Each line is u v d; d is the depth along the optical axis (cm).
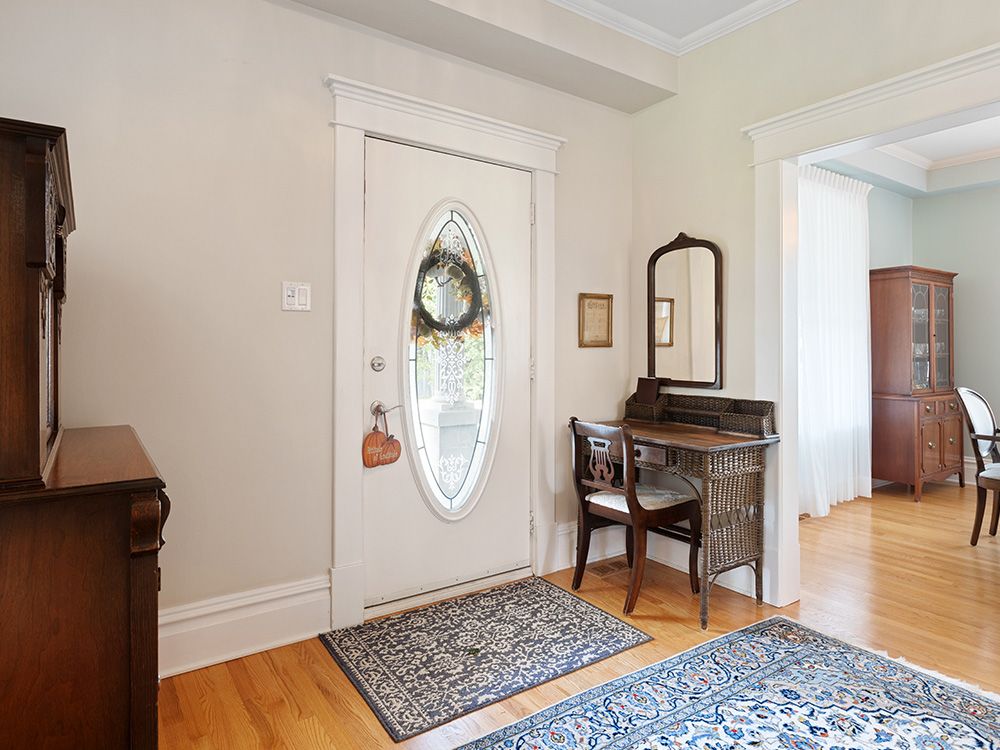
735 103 296
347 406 250
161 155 212
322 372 246
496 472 297
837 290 458
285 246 237
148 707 112
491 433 294
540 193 307
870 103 245
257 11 230
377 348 261
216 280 223
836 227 457
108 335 204
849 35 254
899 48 239
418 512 273
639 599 281
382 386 263
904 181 498
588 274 331
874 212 514
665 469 270
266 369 233
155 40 211
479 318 293
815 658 226
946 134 447
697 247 309
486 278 293
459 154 281
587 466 310
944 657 227
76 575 108
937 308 497
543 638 241
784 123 272
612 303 341
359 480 254
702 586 252
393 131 259
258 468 232
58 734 108
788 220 279
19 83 191
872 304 496
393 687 206
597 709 194
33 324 104
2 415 103
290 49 237
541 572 312
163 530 215
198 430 220
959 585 299
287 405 238
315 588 245
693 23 301
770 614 266
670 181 327
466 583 289
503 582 301
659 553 333
